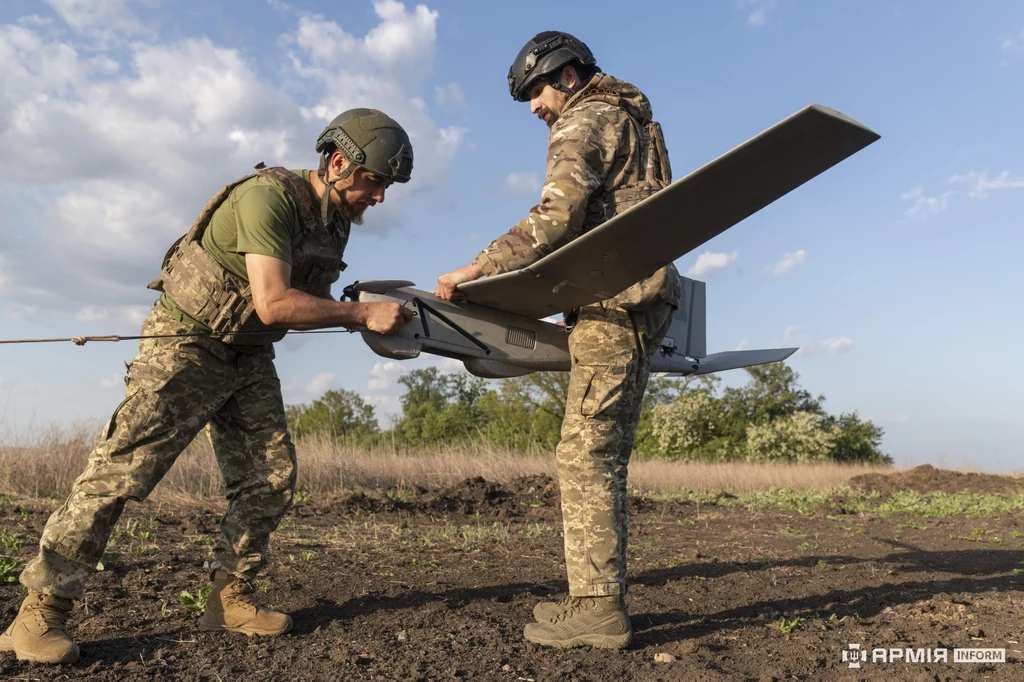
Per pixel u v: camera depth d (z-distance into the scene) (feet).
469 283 8.91
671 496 32.73
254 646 8.82
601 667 8.38
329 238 8.92
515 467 35.73
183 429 8.50
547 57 9.25
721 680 8.02
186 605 10.09
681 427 94.63
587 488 9.00
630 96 9.13
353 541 16.62
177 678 7.71
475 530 19.15
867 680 8.21
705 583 13.25
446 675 7.98
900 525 23.32
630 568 14.87
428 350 9.43
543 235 8.40
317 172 8.87
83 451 23.79
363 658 8.47
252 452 9.30
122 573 12.19
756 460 86.69
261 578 12.53
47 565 7.96
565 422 9.21
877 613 11.15
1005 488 40.55
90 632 9.20
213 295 8.37
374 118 8.73
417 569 13.78
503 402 100.37
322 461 29.86
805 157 7.14
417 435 104.94
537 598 11.67
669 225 7.78
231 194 8.52
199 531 16.46
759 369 95.66
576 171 8.44
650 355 9.42
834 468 56.24
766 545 18.37
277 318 8.10
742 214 7.93
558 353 10.57
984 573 14.37
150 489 8.36
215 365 8.66
